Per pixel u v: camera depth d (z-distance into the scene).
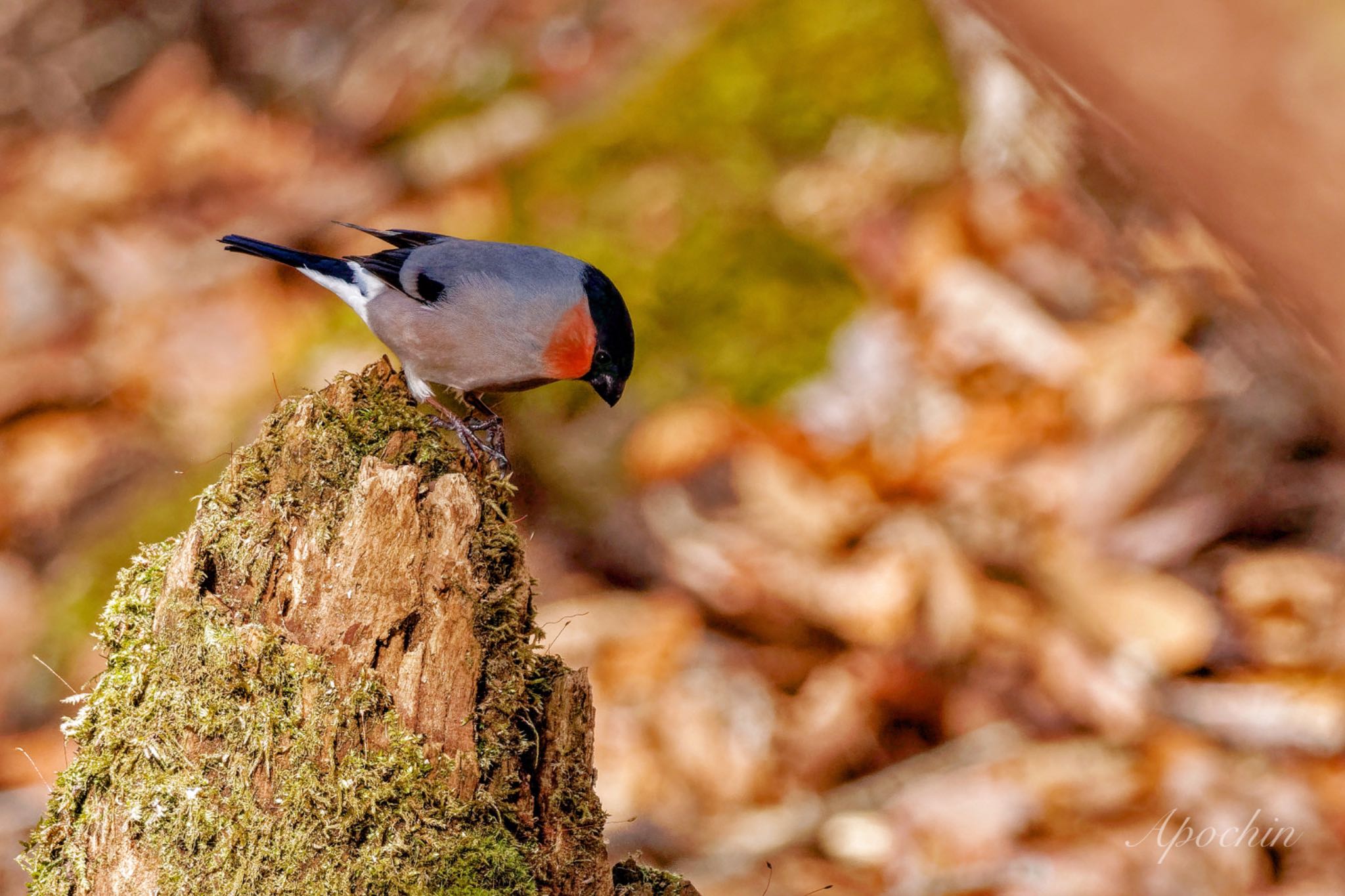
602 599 10.53
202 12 16.34
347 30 15.88
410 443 5.42
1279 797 8.48
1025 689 9.58
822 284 12.09
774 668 9.91
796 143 12.97
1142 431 10.54
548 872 5.19
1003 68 12.15
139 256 14.03
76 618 11.09
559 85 14.35
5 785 9.79
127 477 12.30
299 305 13.27
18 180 15.38
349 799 4.82
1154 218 11.11
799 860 8.62
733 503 11.02
